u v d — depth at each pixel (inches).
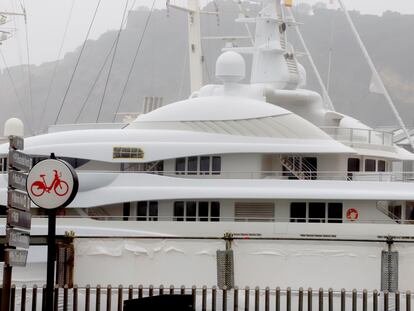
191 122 2827.3
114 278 2511.1
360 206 2694.4
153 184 2738.7
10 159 1728.6
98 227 2716.5
